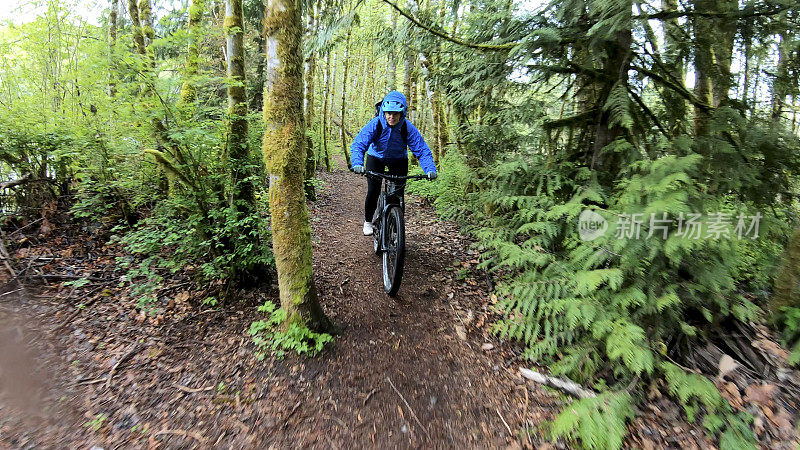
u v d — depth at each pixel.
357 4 3.83
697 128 3.80
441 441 2.37
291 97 2.86
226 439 2.31
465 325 3.53
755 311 2.62
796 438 2.11
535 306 3.14
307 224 3.13
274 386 2.74
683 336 2.76
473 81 4.10
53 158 4.55
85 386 2.67
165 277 4.09
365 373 2.91
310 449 2.28
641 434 2.27
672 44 3.64
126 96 3.31
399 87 18.61
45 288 3.76
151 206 4.65
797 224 3.06
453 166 6.09
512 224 4.08
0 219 4.36
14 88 5.20
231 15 3.82
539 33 3.01
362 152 4.14
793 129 3.66
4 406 2.40
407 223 6.48
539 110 3.85
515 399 2.69
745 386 2.49
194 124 3.44
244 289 3.88
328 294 3.96
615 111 3.22
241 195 3.84
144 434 2.31
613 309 2.76
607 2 2.64
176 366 2.93
